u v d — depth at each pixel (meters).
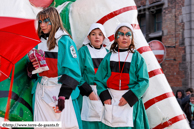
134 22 3.83
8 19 2.33
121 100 2.90
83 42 3.46
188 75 10.72
